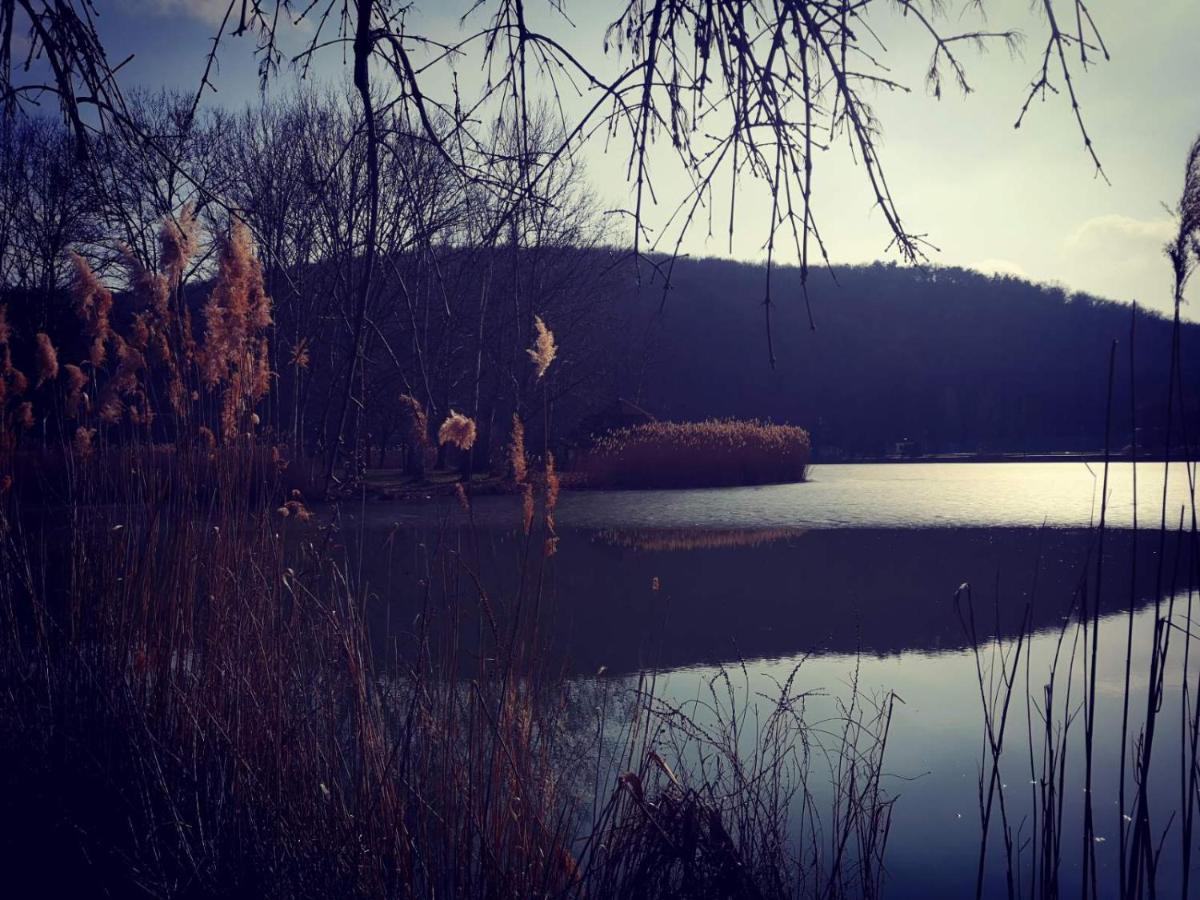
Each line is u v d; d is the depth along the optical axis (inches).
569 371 1157.1
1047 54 91.4
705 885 130.1
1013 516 655.1
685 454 1061.1
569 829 137.1
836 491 949.2
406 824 128.3
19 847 134.4
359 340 126.9
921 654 273.1
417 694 136.3
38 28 105.1
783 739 187.9
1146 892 139.8
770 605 345.7
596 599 350.9
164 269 169.3
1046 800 121.2
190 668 169.2
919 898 135.6
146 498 185.5
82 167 112.8
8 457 199.3
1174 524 583.8
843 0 91.0
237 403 182.2
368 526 569.6
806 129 91.9
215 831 135.4
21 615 193.6
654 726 193.8
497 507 731.4
